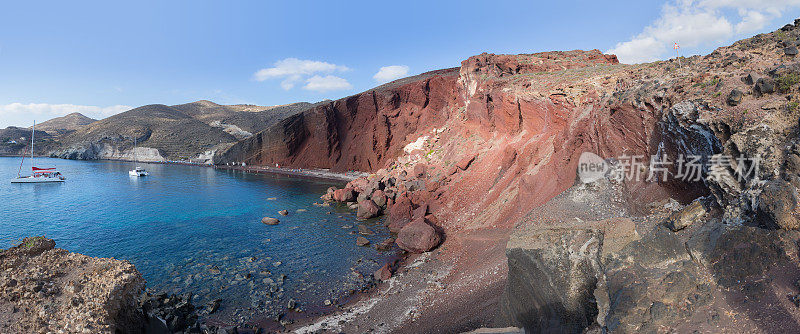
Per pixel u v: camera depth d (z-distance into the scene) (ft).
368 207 140.77
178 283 80.59
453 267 81.30
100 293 42.32
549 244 40.55
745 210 31.83
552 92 108.58
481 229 96.73
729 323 24.03
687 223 36.68
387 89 288.30
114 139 548.31
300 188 228.84
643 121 62.64
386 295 73.20
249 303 71.67
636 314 26.37
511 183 109.09
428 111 272.72
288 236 117.50
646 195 58.44
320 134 321.11
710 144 43.96
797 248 25.76
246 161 384.27
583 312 34.45
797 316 22.02
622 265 31.73
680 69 66.44
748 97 41.78
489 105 152.97
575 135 84.53
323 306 70.79
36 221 140.26
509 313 46.21
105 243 110.63
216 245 108.06
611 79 91.81
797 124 33.73
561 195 73.87
